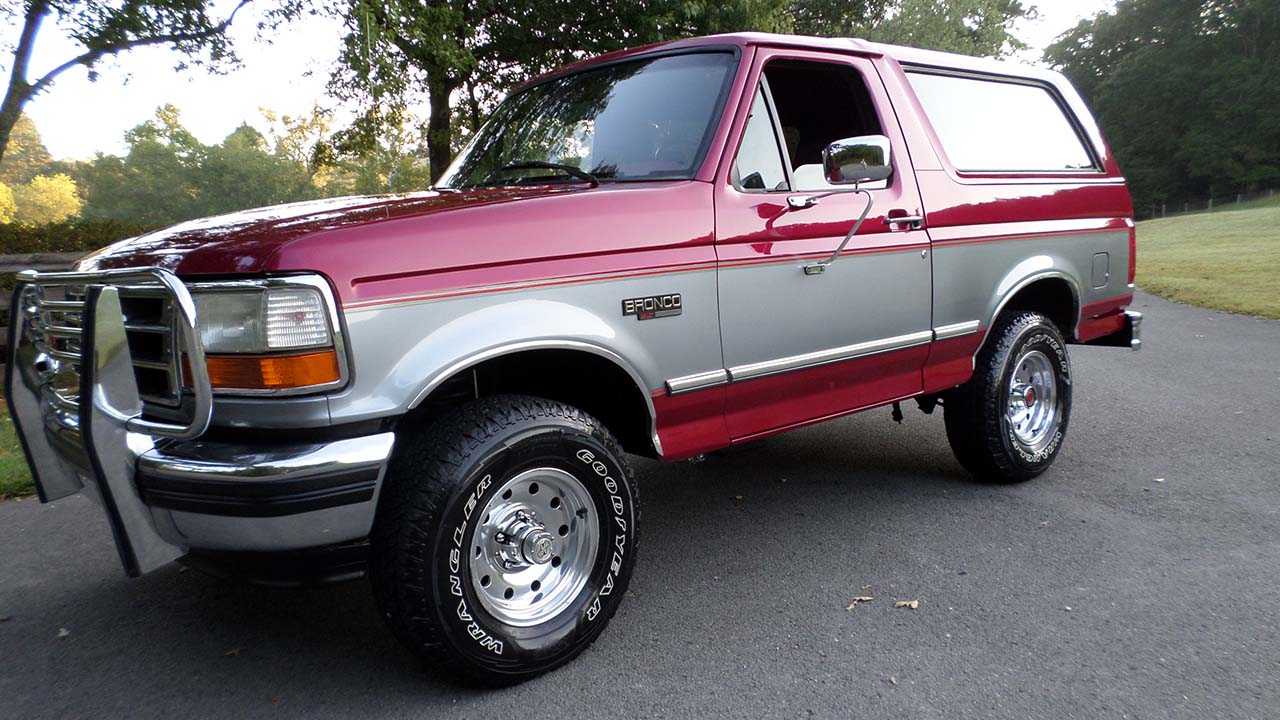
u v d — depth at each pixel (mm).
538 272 2615
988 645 2836
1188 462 4766
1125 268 4953
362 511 2324
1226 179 71688
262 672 2791
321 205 2859
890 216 3674
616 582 2846
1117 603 3102
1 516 4414
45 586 3527
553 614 2721
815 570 3484
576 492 2754
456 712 2527
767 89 3396
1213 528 3791
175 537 2346
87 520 4340
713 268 3057
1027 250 4309
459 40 15594
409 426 2783
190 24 13742
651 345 2906
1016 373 4391
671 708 2523
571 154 3479
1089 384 6949
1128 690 2539
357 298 2281
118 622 3182
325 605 3299
